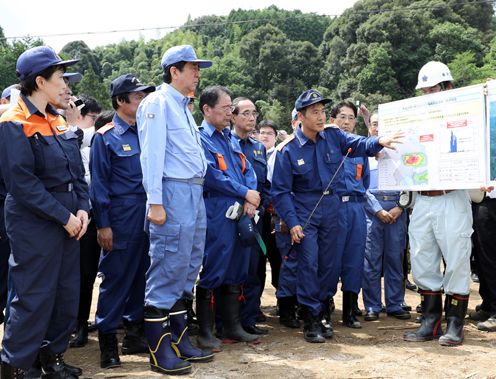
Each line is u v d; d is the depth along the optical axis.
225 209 4.38
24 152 3.23
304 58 66.38
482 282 5.32
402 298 5.72
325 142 4.82
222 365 3.89
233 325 4.56
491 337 4.71
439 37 55.22
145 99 3.84
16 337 3.23
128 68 87.56
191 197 3.79
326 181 4.73
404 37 55.09
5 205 3.35
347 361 4.00
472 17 61.41
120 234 4.09
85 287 4.64
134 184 4.16
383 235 5.66
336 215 4.78
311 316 4.64
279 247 5.38
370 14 58.66
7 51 47.78
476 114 4.23
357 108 5.84
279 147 4.80
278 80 66.31
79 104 5.29
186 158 3.79
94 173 4.12
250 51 69.31
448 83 5.16
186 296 4.06
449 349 4.32
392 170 4.75
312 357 4.11
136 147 4.24
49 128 3.46
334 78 60.09
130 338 4.31
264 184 5.47
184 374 3.68
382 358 4.07
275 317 5.80
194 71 3.95
